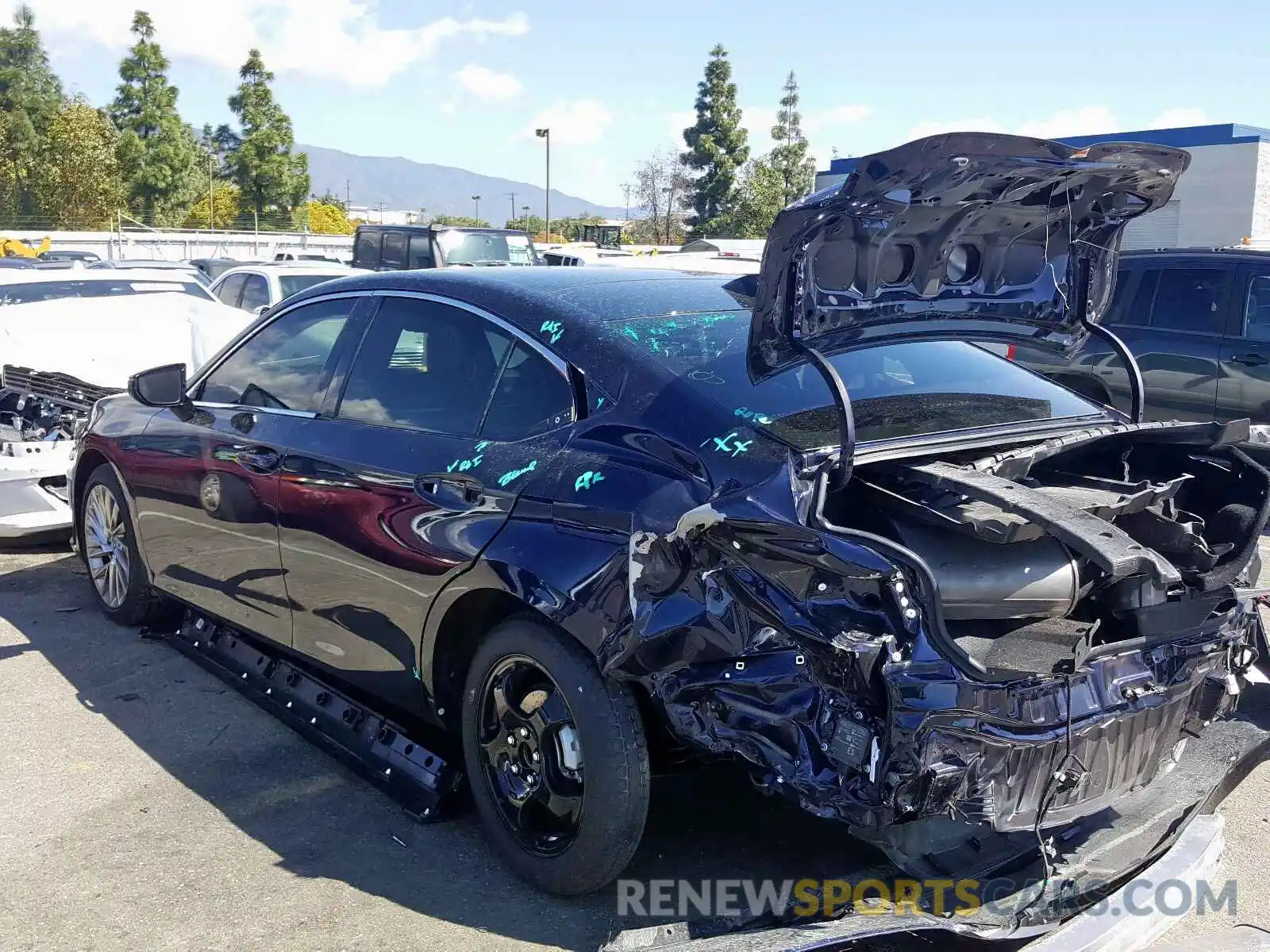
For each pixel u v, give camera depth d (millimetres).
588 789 3045
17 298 8859
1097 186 3062
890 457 2943
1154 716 2932
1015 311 3379
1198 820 3217
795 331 2930
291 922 3191
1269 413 8094
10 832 3666
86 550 5676
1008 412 3457
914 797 2516
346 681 4164
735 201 51000
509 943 3090
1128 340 8867
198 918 3205
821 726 2602
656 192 56062
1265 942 3018
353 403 4012
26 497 6574
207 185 61812
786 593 2625
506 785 3387
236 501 4371
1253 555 3260
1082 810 2818
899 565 2477
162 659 5180
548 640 3111
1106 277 3477
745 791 3785
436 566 3412
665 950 2600
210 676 4984
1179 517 3418
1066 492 3201
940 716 2479
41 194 56250
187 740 4359
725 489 2824
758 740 2693
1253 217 25516
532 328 3521
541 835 3326
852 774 2555
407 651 3633
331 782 4031
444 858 3537
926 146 2635
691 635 2760
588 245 28047
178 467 4742
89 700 4730
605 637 2902
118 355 7895
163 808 3832
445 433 3607
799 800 2629
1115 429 3375
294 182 61062
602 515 3014
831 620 2557
